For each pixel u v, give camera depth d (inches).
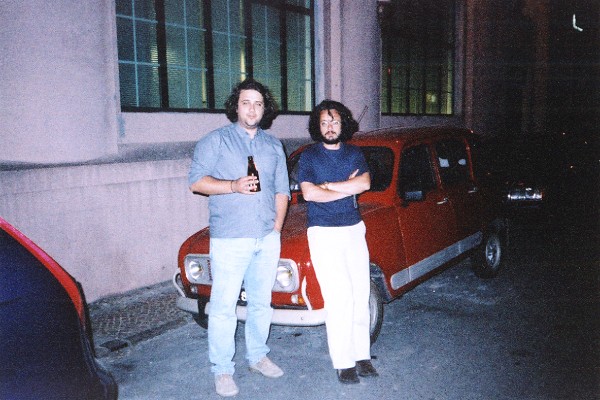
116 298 218.1
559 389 138.9
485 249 229.8
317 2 341.4
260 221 135.3
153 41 247.3
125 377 154.7
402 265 172.6
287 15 327.0
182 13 260.5
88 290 211.5
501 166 255.0
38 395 70.1
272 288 148.6
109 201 215.9
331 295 141.3
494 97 587.8
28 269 75.5
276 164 141.3
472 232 217.2
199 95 273.7
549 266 259.3
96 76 206.1
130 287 227.3
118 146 221.1
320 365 158.9
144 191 229.0
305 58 345.1
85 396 76.6
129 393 144.9
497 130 600.1
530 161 347.6
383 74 426.3
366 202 177.6
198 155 132.9
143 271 231.9
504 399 134.3
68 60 195.2
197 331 189.2
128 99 237.0
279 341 178.1
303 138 323.0
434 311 200.2
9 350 68.7
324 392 141.5
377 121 386.9
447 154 212.2
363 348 147.9
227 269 135.3
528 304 205.6
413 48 465.4
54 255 199.2
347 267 143.6
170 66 256.5
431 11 485.1
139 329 185.5
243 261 135.7
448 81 523.5
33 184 190.2
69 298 79.7
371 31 371.2
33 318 72.6
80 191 205.5
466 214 211.8
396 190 178.2
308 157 145.3
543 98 708.0
